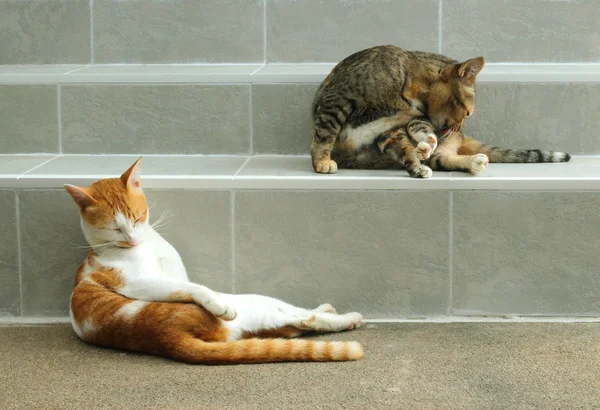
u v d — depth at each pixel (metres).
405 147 2.53
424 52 2.75
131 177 2.25
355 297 2.44
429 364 2.03
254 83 2.78
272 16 2.99
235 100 2.79
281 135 2.82
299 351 2.03
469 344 2.18
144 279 2.14
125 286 2.14
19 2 3.00
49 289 2.48
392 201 2.39
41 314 2.49
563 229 2.39
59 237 2.46
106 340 2.12
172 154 2.83
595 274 2.40
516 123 2.77
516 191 2.38
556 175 2.41
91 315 2.12
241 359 2.00
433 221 2.39
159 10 2.99
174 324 2.03
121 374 1.97
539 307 2.42
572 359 2.05
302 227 2.42
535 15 2.92
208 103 2.79
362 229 2.41
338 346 2.04
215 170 2.53
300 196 2.40
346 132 2.64
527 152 2.67
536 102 2.75
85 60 3.03
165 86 2.79
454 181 2.37
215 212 2.43
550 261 2.40
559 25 2.93
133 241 2.20
